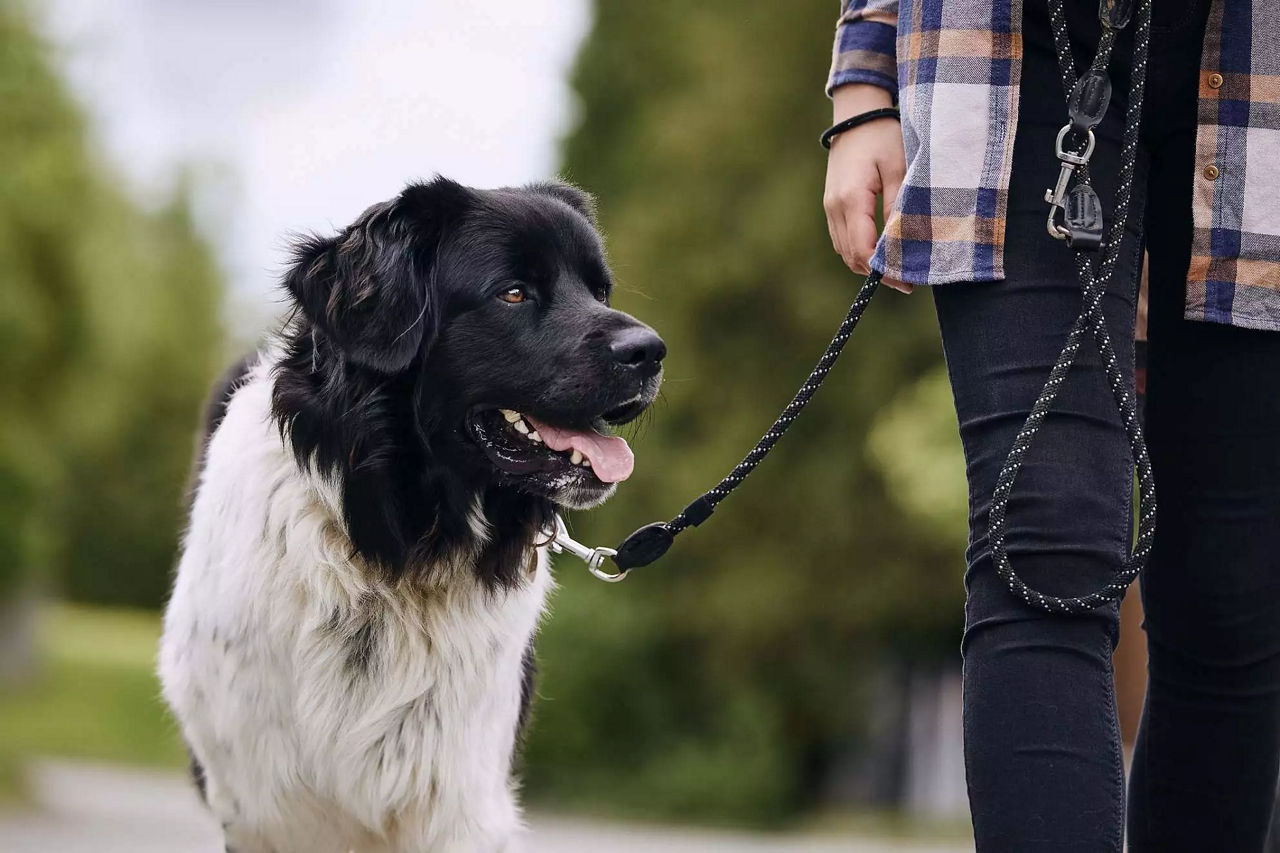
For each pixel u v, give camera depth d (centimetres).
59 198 1306
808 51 1786
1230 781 234
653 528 278
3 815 1041
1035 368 206
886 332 1631
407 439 301
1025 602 198
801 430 1678
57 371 1354
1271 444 221
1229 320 218
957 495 1187
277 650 293
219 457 313
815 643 1712
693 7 2025
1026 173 213
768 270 1717
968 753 201
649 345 308
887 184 241
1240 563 224
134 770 1569
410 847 306
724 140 1791
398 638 296
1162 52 216
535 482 306
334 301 299
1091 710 194
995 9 216
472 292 310
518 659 319
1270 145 217
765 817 1647
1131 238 216
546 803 1703
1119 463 204
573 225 324
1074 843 188
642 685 1783
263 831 310
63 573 4019
